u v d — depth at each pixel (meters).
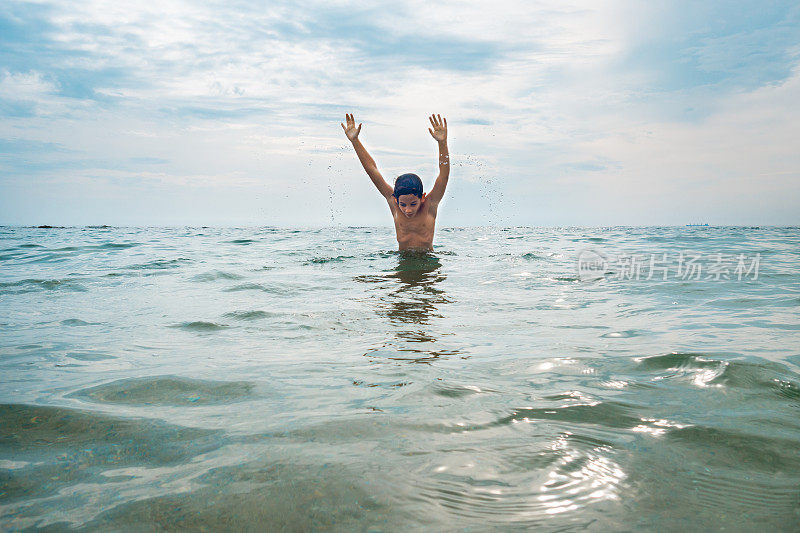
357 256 6.21
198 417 1.43
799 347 2.16
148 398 1.59
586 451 1.21
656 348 2.16
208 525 0.92
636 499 1.00
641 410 1.47
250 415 1.44
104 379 1.78
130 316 2.94
